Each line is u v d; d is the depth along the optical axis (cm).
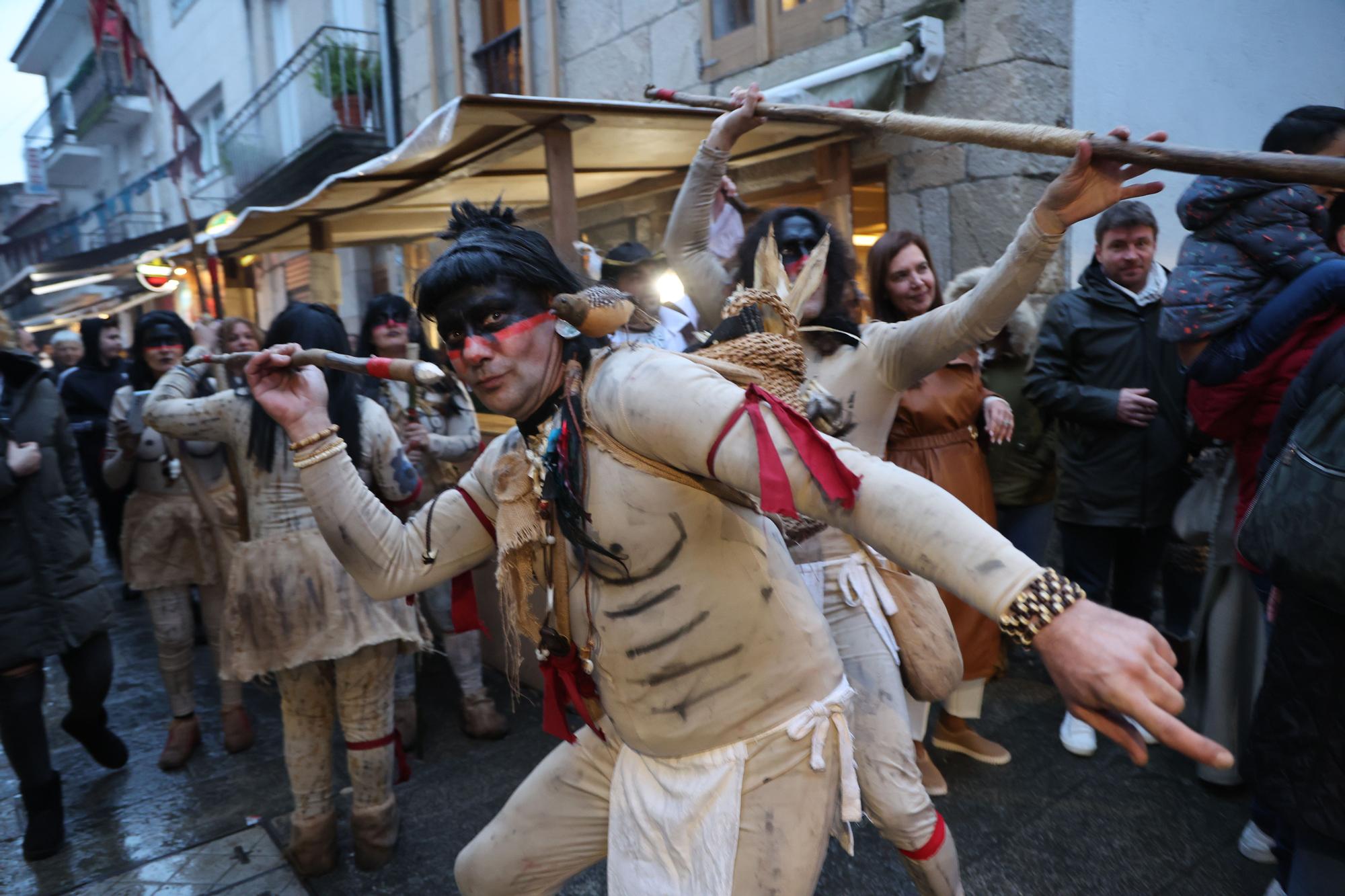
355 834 263
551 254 134
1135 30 469
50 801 286
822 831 138
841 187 489
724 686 133
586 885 254
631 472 125
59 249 2080
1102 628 89
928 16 457
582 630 139
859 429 208
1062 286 452
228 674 245
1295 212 226
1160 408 316
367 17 986
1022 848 256
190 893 260
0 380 285
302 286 1180
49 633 281
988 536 97
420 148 369
